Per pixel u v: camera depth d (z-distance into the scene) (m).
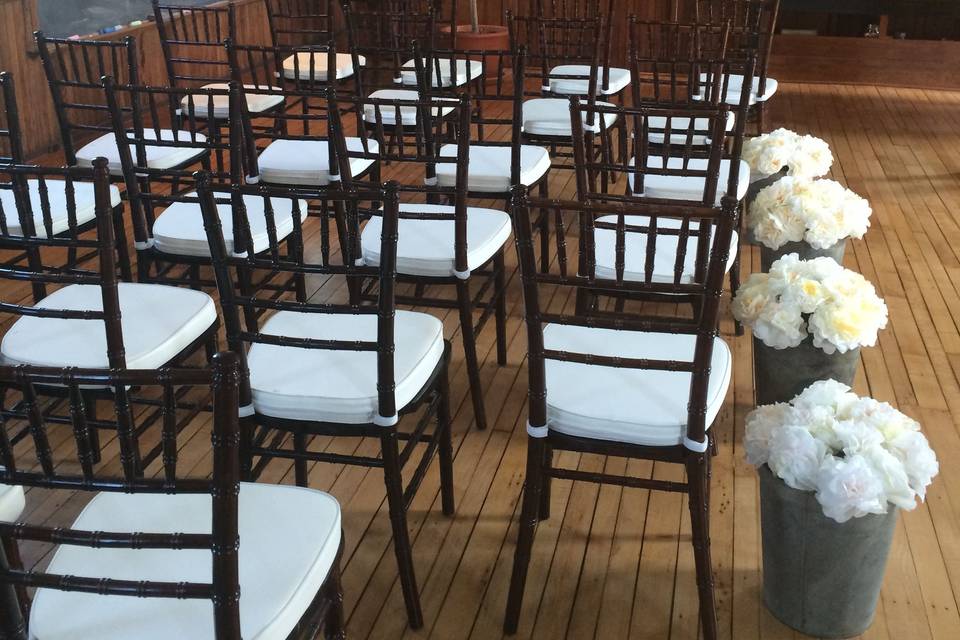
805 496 1.84
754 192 3.89
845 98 6.46
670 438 1.77
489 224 2.71
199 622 1.27
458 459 2.60
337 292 3.55
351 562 2.21
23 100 4.89
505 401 2.87
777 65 6.89
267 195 1.63
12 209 2.71
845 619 1.96
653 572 2.18
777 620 2.04
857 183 4.85
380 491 2.46
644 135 2.68
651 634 2.01
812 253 3.20
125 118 5.61
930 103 6.34
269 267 1.71
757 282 2.63
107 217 1.78
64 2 5.27
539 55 4.05
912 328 3.33
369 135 3.86
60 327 2.11
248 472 1.90
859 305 2.47
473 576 2.18
